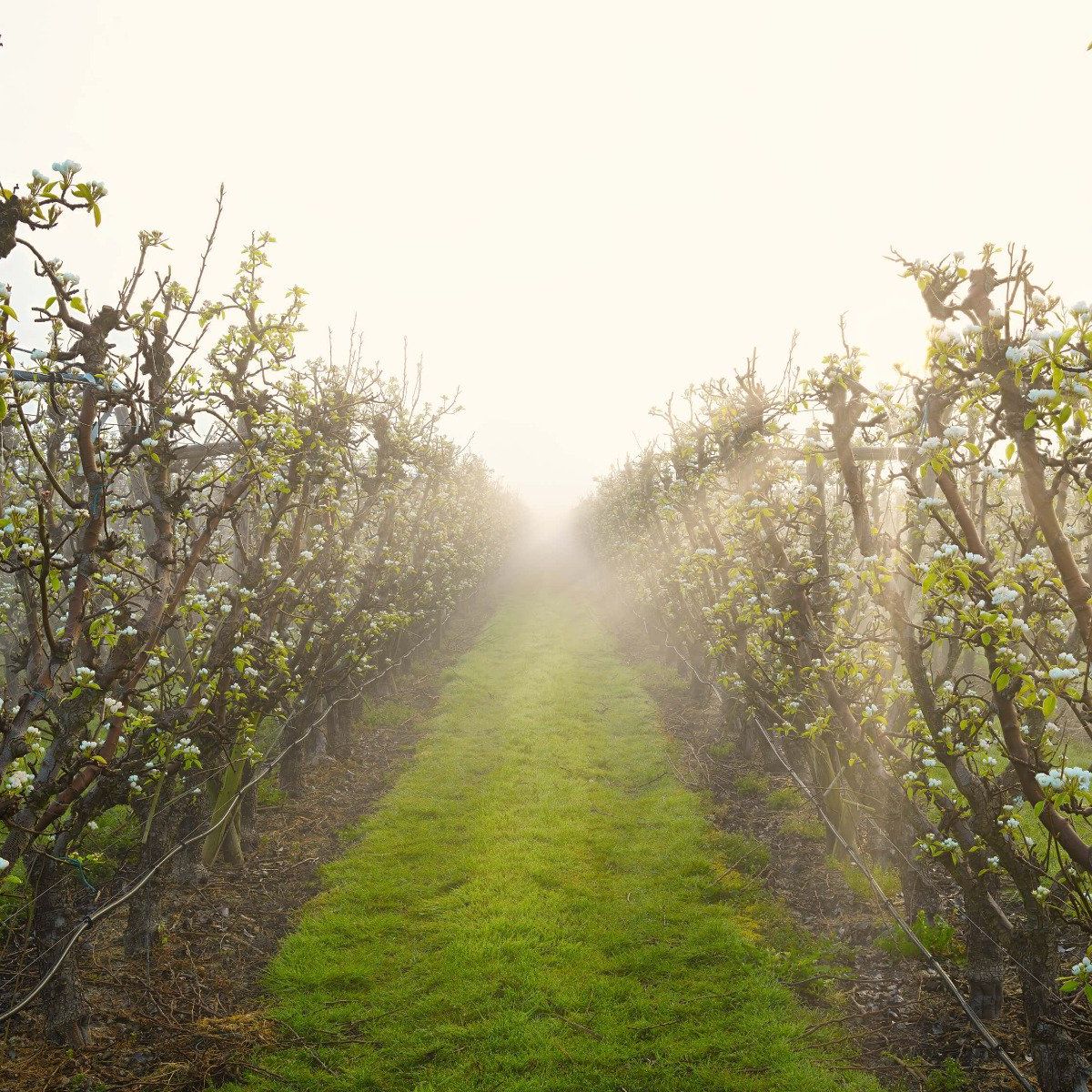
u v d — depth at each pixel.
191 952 7.85
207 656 8.34
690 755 14.20
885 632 7.33
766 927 8.22
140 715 6.52
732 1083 5.88
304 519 10.40
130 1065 6.14
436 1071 6.16
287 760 12.40
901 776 6.94
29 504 6.01
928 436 5.27
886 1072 5.91
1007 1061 5.30
